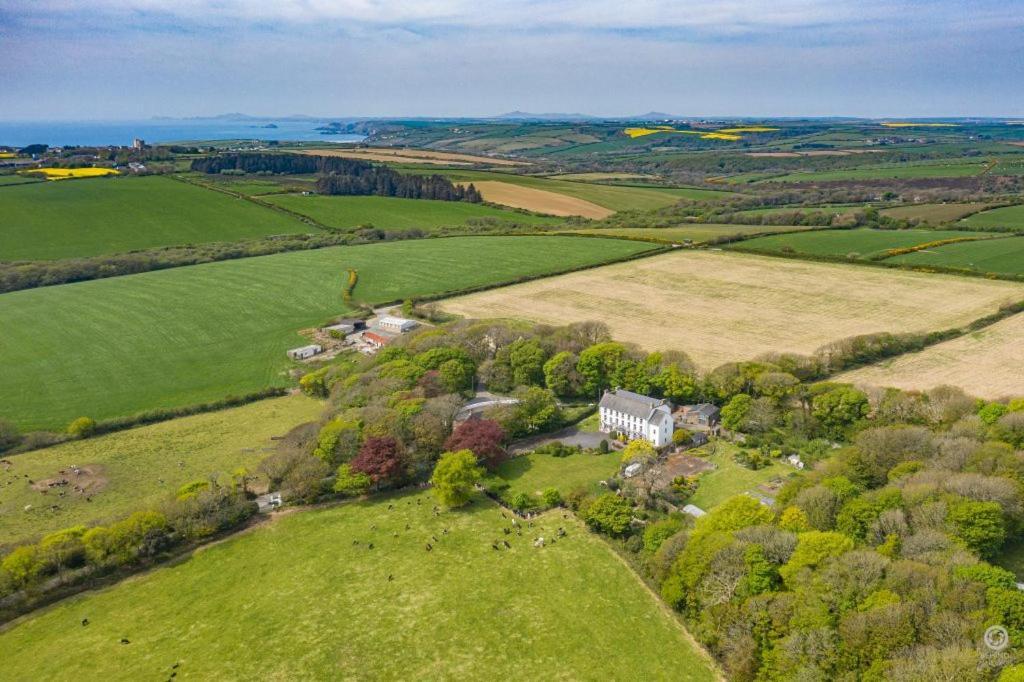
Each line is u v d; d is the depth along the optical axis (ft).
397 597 217.77
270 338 492.95
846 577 182.91
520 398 371.56
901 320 448.24
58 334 492.54
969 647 155.22
